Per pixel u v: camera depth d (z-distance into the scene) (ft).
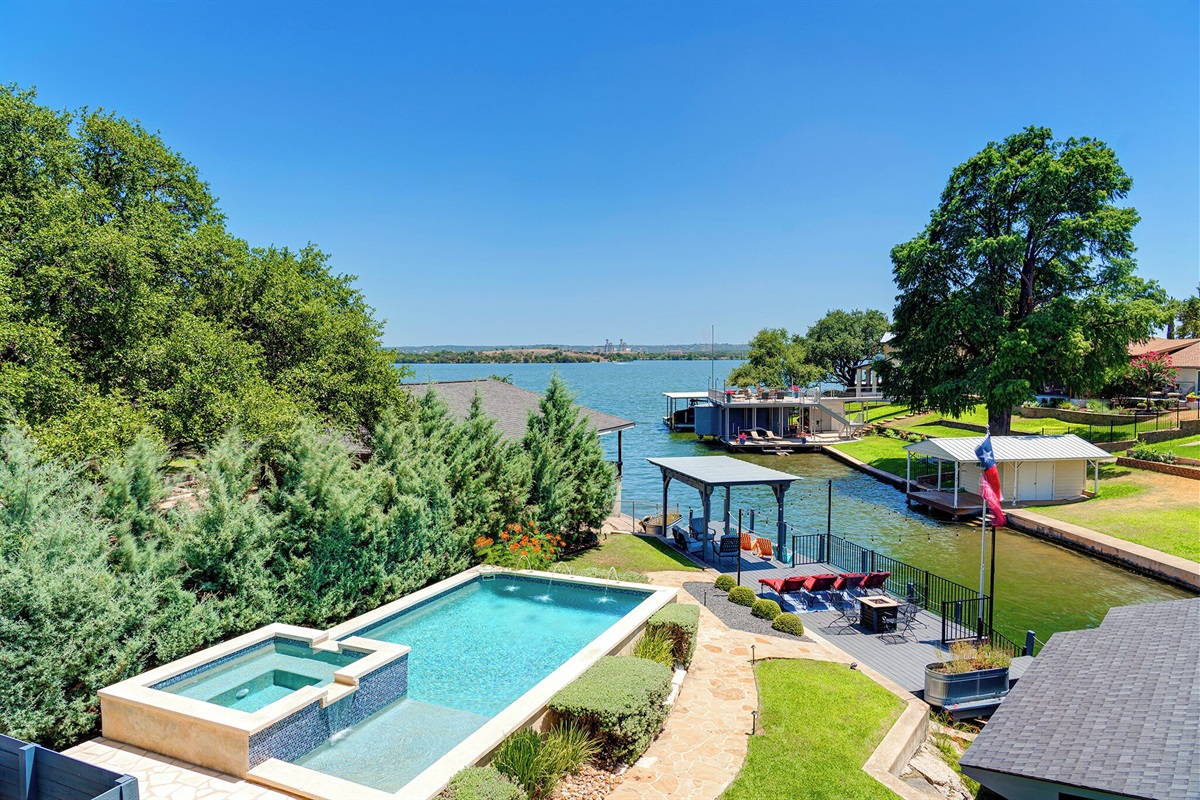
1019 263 125.18
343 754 29.27
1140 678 34.14
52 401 44.83
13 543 29.07
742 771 29.91
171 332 56.75
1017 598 69.05
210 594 37.17
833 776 29.66
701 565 68.90
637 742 30.53
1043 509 103.45
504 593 51.96
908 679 43.96
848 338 304.91
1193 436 126.62
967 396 132.87
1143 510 93.97
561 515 68.18
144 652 33.42
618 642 38.73
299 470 43.78
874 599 53.36
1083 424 153.89
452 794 23.68
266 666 35.29
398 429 55.93
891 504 118.73
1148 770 26.05
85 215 57.88
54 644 28.68
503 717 29.32
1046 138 130.62
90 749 28.27
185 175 79.20
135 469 36.60
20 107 56.95
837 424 206.69
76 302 52.90
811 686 39.34
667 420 249.34
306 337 69.51
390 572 48.44
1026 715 32.99
